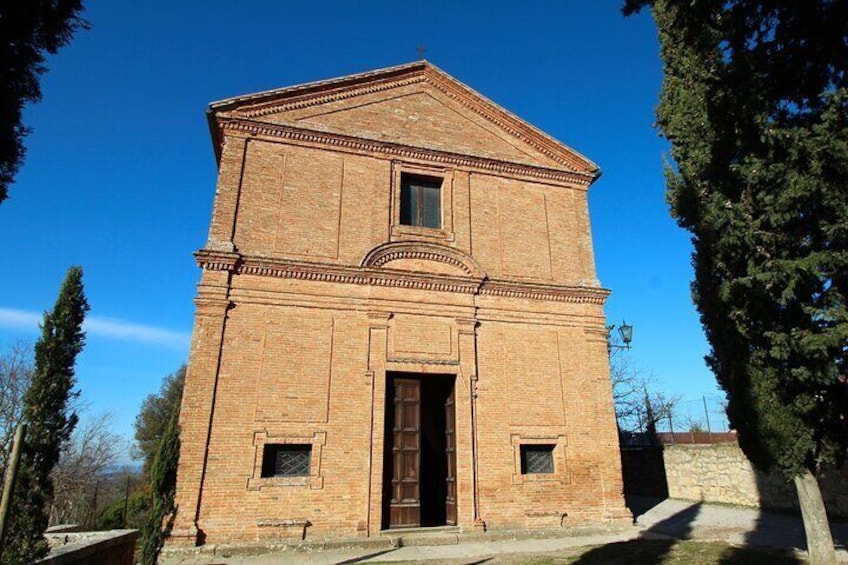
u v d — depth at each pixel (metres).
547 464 14.79
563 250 16.97
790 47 7.68
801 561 9.59
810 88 7.86
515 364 15.19
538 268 16.48
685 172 10.17
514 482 14.14
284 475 12.61
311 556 11.50
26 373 28.22
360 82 16.66
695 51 9.88
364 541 12.26
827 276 7.47
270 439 12.57
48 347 8.29
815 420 8.77
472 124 17.55
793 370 8.12
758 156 8.35
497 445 14.30
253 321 13.32
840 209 7.08
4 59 4.81
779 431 8.68
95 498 29.72
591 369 15.80
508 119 17.77
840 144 6.71
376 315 14.27
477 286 15.45
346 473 12.88
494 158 17.05
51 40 5.09
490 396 14.68
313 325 13.74
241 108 15.12
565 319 16.06
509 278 16.03
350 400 13.44
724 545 11.65
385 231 15.30
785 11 7.47
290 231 14.45
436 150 16.47
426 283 14.98
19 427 4.89
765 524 14.23
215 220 13.84
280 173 14.87
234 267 13.52
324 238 14.67
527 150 17.89
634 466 24.11
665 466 21.92
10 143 4.93
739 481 17.84
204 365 12.59
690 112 9.79
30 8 4.89
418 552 11.94
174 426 8.26
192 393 12.34
